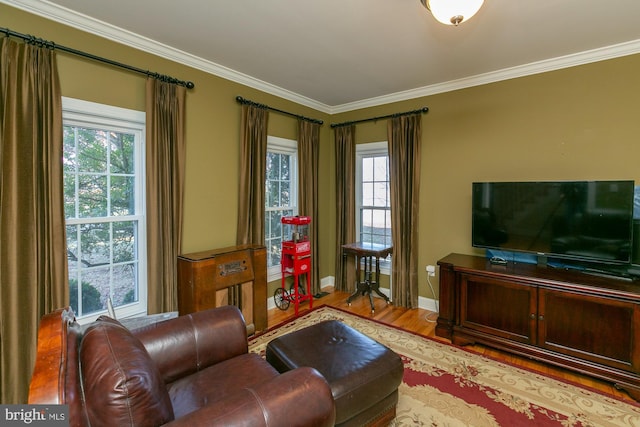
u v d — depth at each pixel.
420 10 2.04
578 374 2.26
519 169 3.01
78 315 2.25
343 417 1.43
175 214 2.61
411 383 2.15
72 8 2.02
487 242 2.97
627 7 1.98
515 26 2.23
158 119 2.49
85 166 2.26
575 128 2.73
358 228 4.32
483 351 2.64
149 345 1.46
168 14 2.10
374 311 3.54
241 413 0.97
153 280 2.47
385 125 3.91
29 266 1.86
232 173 3.16
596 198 2.42
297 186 3.96
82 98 2.15
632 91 2.49
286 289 3.88
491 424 1.76
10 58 1.81
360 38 2.42
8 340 1.79
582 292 2.20
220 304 2.73
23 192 1.84
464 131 3.31
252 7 2.02
